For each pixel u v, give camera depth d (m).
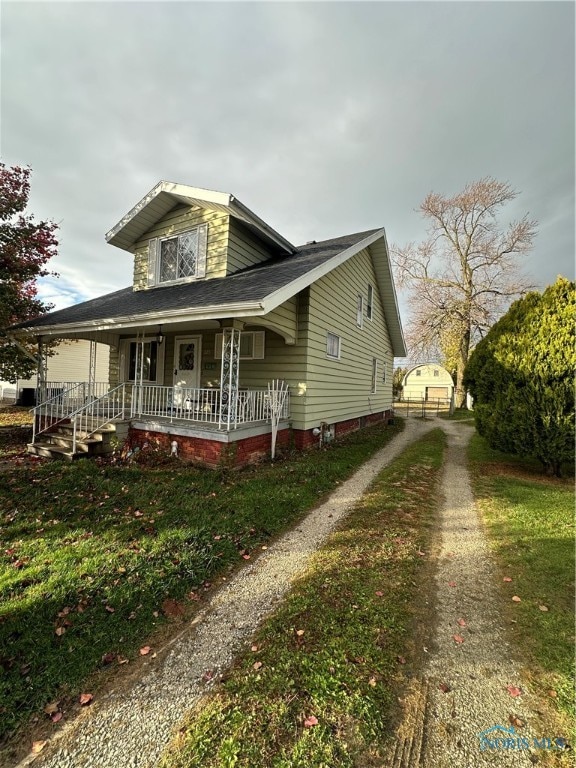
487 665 2.24
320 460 7.37
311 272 6.79
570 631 2.54
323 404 9.28
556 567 3.42
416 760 1.65
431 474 6.91
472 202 23.58
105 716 1.87
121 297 9.98
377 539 3.98
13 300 9.40
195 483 5.39
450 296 25.42
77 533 3.80
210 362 9.28
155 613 2.68
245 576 3.23
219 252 8.50
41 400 9.14
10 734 1.77
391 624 2.58
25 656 2.21
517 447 6.90
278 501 4.89
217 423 6.87
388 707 1.93
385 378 16.94
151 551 3.47
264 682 2.07
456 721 1.86
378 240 12.17
